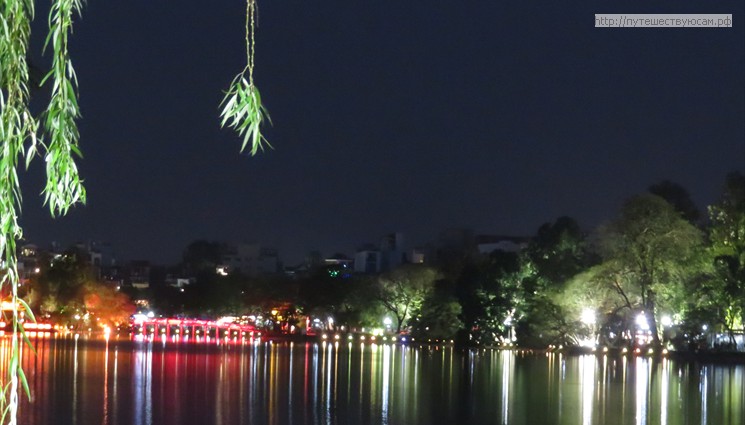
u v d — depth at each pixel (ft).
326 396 278.67
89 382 312.50
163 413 233.76
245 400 265.13
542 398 276.41
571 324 476.95
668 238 411.13
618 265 416.26
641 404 261.03
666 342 444.96
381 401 266.77
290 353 538.47
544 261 504.43
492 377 351.87
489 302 558.15
